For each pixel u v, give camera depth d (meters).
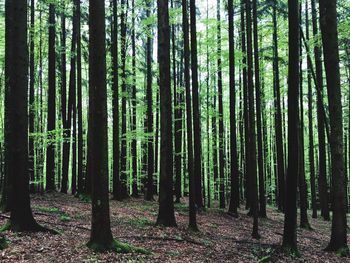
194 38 15.58
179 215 17.53
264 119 30.81
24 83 10.41
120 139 23.91
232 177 20.25
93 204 9.52
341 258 12.00
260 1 20.86
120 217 14.98
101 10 9.36
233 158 20.28
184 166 29.12
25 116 10.42
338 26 16.23
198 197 19.73
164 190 13.97
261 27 22.31
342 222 12.63
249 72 15.09
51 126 21.31
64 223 12.31
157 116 25.08
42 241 9.60
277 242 14.09
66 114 25.95
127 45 22.33
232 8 19.44
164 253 10.10
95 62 9.35
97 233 9.45
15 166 10.32
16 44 10.32
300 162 19.77
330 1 12.59
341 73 29.36
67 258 8.45
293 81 11.85
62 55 23.73
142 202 21.66
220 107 22.89
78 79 20.30
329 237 17.67
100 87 9.36
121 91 22.50
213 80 22.55
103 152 9.46
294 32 11.82
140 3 21.11
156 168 28.19
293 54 11.86
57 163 31.67
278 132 23.00
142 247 10.46
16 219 10.27
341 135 12.63
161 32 14.08
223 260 10.30
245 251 11.83
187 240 11.91
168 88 14.05
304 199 19.58
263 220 20.33
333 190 12.80
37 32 22.11
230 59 19.61
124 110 23.55
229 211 19.95
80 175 20.41
